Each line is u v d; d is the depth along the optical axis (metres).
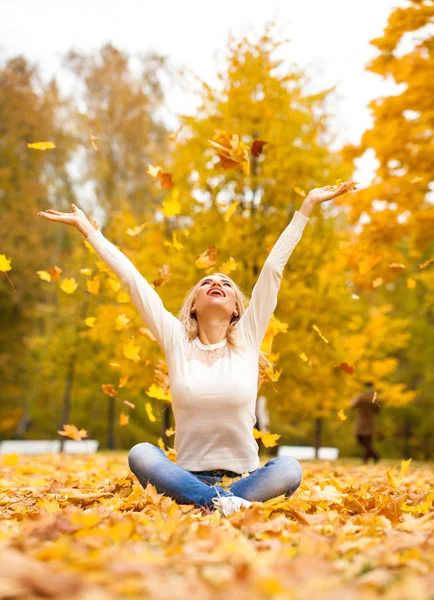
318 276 12.31
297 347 11.80
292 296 11.69
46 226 26.03
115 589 1.77
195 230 11.66
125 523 2.72
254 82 12.28
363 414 14.53
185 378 4.04
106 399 21.30
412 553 2.41
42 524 2.82
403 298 24.00
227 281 4.34
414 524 3.20
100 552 2.32
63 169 26.61
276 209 12.27
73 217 4.46
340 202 11.69
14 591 1.71
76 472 7.79
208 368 4.05
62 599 1.71
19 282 24.62
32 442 19.73
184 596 1.72
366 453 14.49
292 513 3.43
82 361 19.05
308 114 12.62
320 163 12.35
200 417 3.98
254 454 4.07
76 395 20.81
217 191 12.02
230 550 2.45
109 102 26.41
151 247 12.54
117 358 12.52
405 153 11.05
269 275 4.26
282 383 12.49
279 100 12.38
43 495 4.63
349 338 13.33
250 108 12.06
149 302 4.29
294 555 2.47
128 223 13.07
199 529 2.79
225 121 12.05
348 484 5.84
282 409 13.20
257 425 13.59
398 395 14.44
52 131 26.38
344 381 13.10
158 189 12.73
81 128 26.31
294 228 4.36
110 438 20.52
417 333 23.69
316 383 12.59
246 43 12.53
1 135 25.98
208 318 4.19
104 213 23.88
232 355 4.12
